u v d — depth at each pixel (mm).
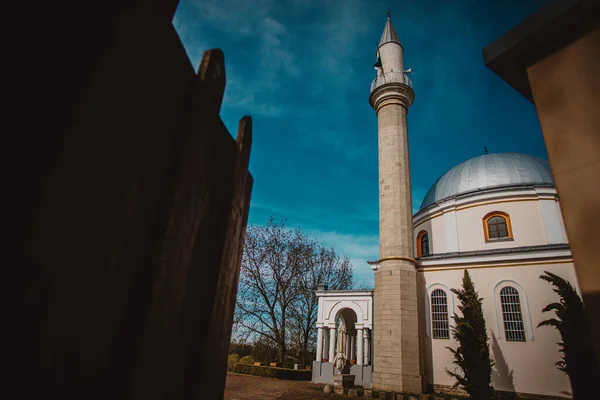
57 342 1229
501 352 17516
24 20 1228
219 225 2598
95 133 1383
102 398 1414
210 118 2328
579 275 2305
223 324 2643
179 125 2008
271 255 32250
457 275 20250
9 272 1099
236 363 27094
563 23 2793
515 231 21203
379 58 27594
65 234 1265
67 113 1272
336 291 24609
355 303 23812
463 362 16188
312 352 34438
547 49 2955
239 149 3098
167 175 1878
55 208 1226
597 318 2139
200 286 2287
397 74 25453
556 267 17906
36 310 1159
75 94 1303
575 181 2484
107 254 1457
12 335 1094
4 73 1154
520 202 21797
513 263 18984
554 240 20000
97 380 1403
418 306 20000
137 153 1635
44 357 1182
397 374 17656
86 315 1353
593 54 2635
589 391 11414
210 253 2432
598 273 2213
